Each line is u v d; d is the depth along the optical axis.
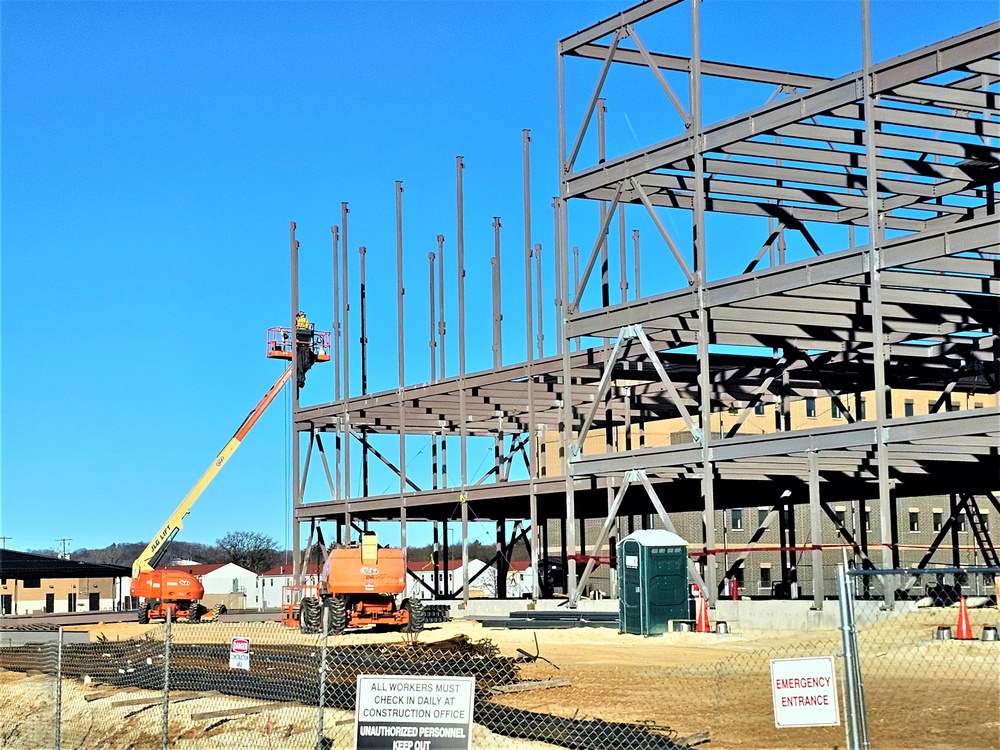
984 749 14.17
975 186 37.34
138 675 23.66
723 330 36.69
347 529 53.88
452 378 50.03
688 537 72.31
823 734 15.46
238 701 20.00
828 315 37.00
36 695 22.67
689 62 37.44
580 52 39.56
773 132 33.94
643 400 47.50
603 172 38.81
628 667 23.80
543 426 55.16
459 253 50.84
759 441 33.81
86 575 80.19
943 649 22.64
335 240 57.09
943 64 29.83
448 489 48.88
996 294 34.44
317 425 57.94
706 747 14.95
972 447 34.31
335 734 16.81
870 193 31.61
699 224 35.81
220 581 116.06
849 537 37.69
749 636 30.02
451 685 11.58
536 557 44.31
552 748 15.30
